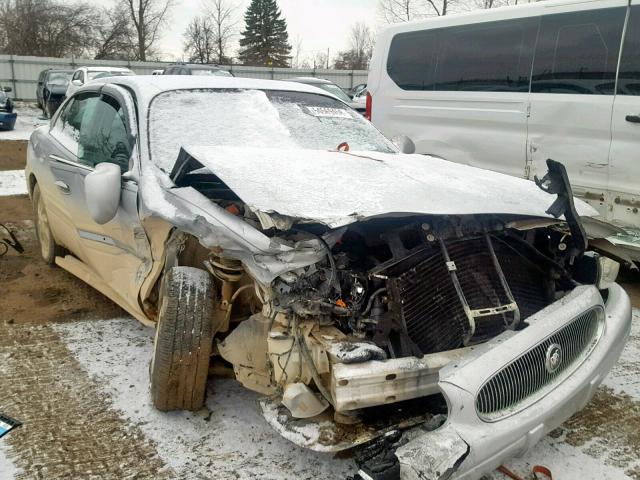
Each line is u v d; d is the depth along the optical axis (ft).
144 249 11.41
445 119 23.95
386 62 26.27
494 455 7.61
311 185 9.16
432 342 8.51
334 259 8.79
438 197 9.08
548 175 9.25
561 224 9.99
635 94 17.85
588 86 19.06
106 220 11.43
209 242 9.09
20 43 150.71
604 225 10.46
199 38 156.35
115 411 10.45
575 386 8.52
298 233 8.56
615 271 10.42
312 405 8.21
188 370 9.57
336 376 7.71
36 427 9.96
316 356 8.13
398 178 9.86
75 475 8.84
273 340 8.54
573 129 19.53
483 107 22.47
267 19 206.49
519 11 21.01
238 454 9.38
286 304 8.33
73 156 14.67
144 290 11.20
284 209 8.22
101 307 15.17
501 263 9.45
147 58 162.20
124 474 8.89
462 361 7.72
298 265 8.20
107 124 13.82
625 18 17.99
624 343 9.80
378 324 8.48
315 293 8.32
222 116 13.30
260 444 9.64
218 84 14.44
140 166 11.60
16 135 52.65
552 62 20.07
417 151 25.32
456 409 7.45
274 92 14.82
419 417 8.46
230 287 9.94
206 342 9.56
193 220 9.27
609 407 11.18
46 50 152.97
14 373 11.69
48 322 14.17
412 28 25.04
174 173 10.86
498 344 7.94
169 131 12.49
